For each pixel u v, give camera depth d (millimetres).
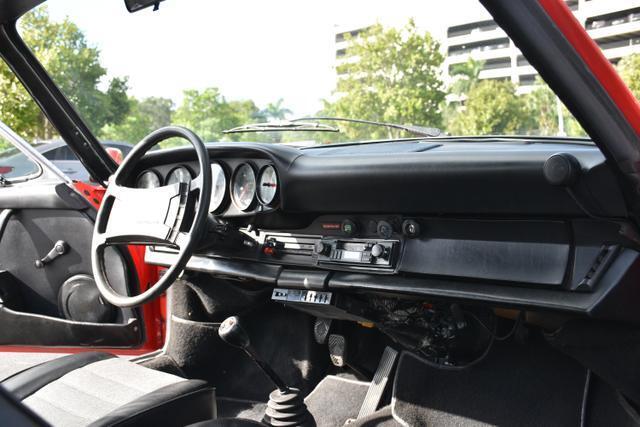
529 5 1169
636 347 1800
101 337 2939
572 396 2295
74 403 1688
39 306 3084
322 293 2264
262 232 2449
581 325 1854
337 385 2832
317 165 2178
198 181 1917
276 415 1947
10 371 1892
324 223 2291
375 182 2039
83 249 2908
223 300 2820
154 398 1677
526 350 2459
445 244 1991
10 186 3002
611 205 1502
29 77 2572
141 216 1988
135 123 5473
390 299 2332
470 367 2527
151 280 2955
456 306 2320
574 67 1240
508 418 2340
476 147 2146
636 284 1635
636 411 1977
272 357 2996
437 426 2434
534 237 1798
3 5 2141
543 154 1702
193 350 2918
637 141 1321
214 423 1503
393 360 2721
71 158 2973
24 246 3031
